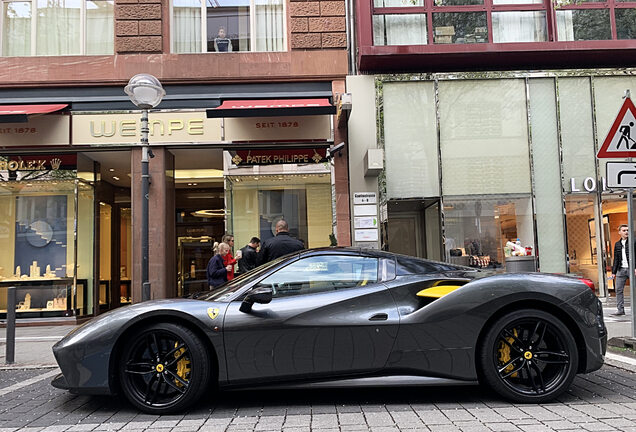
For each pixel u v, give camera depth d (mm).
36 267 10875
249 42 11203
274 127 10500
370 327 3900
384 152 10719
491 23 11039
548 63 10891
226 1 11281
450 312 3939
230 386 3857
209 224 13430
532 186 10688
